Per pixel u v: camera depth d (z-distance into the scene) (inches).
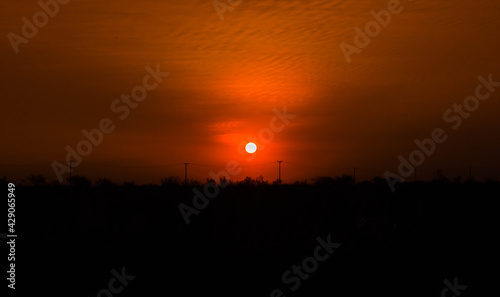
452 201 848.3
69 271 537.6
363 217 759.1
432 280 504.4
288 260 577.3
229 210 719.1
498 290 479.2
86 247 618.2
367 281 506.6
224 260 570.6
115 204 792.9
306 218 725.9
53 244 622.2
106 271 541.3
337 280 510.6
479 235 681.0
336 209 794.8
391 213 781.9
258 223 680.4
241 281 512.4
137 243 647.1
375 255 589.9
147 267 555.2
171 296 470.6
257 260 577.9
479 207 819.4
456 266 553.9
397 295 468.4
